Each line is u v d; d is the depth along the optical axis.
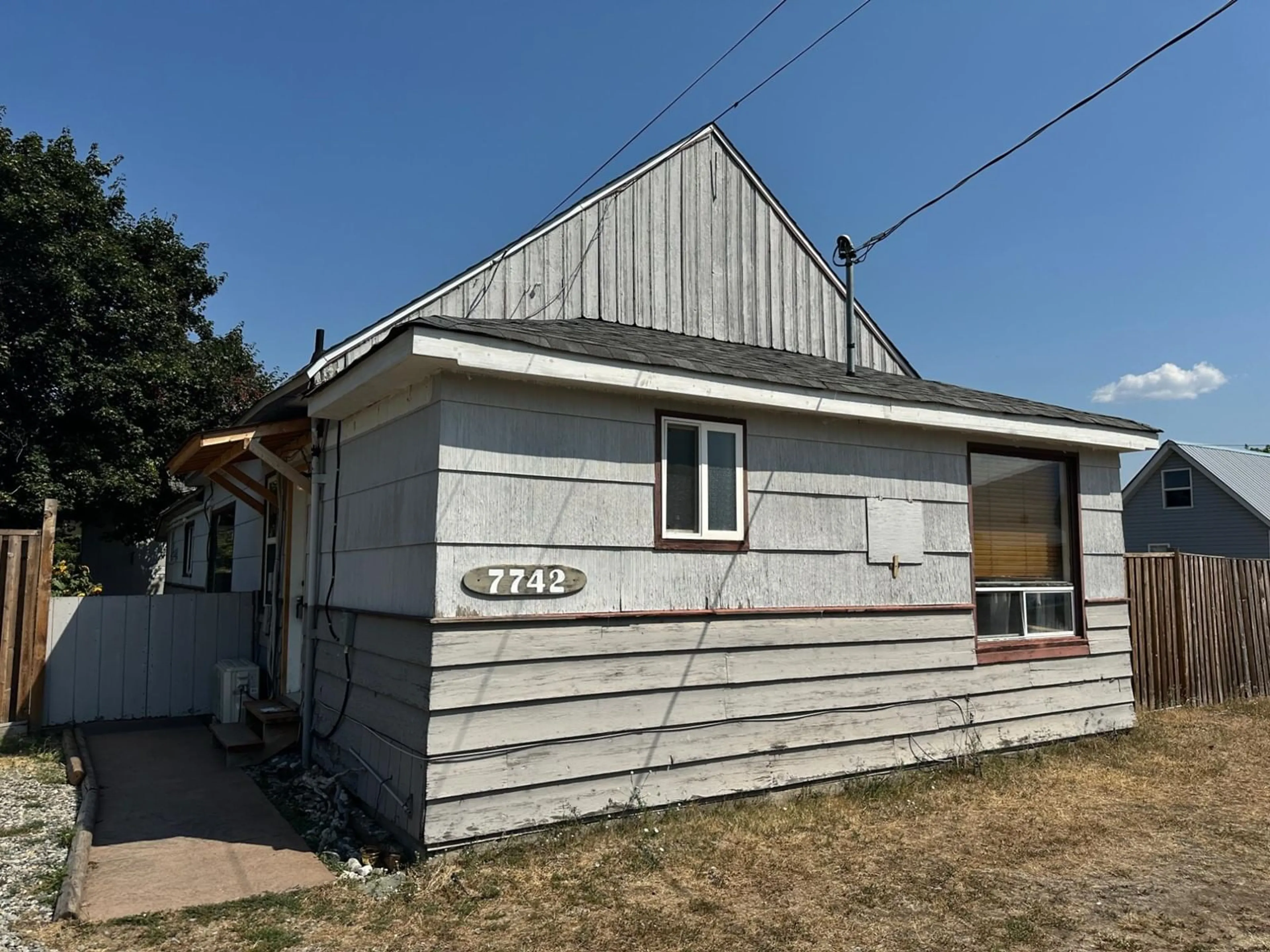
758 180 9.95
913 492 7.23
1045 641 7.92
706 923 4.19
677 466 6.01
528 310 8.15
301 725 7.12
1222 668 10.79
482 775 4.98
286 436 7.66
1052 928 4.21
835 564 6.68
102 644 9.05
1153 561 10.27
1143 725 8.97
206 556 14.14
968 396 8.11
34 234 15.45
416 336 4.78
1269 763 7.52
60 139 16.75
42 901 4.35
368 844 5.14
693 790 5.77
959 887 4.70
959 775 6.90
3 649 8.29
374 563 5.98
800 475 6.57
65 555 16.06
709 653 5.95
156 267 18.30
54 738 8.15
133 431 16.45
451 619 4.94
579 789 5.32
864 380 7.47
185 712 9.39
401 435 5.66
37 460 15.52
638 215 8.98
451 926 4.12
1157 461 28.45
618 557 5.63
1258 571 11.48
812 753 6.36
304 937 3.99
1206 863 5.12
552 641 5.29
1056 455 8.28
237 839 5.35
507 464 5.26
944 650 7.21
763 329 9.73
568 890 4.52
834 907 4.40
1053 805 6.21
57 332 15.73
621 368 5.47
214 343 19.84
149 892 4.47
